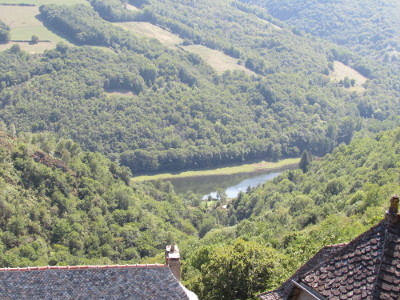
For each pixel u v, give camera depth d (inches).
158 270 986.7
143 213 5315.0
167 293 960.9
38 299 919.7
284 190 6530.5
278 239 2920.8
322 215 3868.1
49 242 4247.0
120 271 975.0
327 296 679.1
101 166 5959.6
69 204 4768.7
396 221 653.3
